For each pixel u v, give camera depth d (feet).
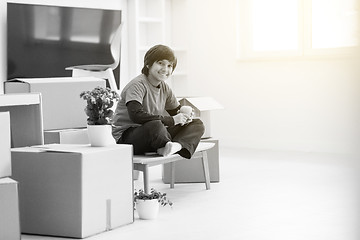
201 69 23.12
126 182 10.38
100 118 10.34
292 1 21.09
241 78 22.08
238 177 15.20
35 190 9.78
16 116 10.78
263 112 21.59
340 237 9.30
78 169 9.42
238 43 22.21
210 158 14.46
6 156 9.11
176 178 14.62
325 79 19.98
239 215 11.02
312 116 20.36
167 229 10.08
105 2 21.18
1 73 18.62
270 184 14.14
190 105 14.52
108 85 21.02
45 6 19.36
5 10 18.62
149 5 22.89
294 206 11.68
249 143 21.98
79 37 20.38
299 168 16.53
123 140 12.32
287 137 21.02
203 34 22.98
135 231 9.99
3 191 8.72
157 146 11.97
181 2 23.39
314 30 20.39
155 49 12.55
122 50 21.81
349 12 19.45
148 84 12.65
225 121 22.61
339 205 11.67
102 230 9.92
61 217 9.62
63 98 12.38
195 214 11.16
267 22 21.71
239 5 22.21
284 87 21.01
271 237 9.45
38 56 19.35
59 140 11.92
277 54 21.42
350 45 19.52
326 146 20.02
